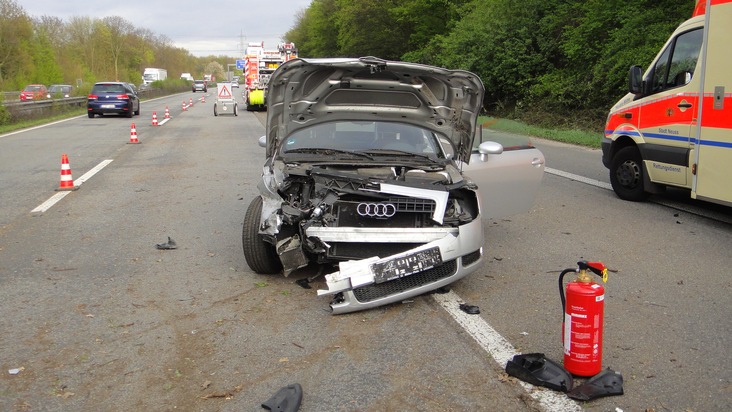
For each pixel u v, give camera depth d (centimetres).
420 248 500
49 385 384
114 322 481
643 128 898
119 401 366
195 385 385
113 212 867
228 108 3409
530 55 2784
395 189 517
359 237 505
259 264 573
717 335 460
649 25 2039
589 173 1236
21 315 494
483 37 2914
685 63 820
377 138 647
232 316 493
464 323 478
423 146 645
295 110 604
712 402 364
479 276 596
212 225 788
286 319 487
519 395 371
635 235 752
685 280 586
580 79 2408
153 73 9006
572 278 590
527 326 474
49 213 862
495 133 812
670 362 415
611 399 366
